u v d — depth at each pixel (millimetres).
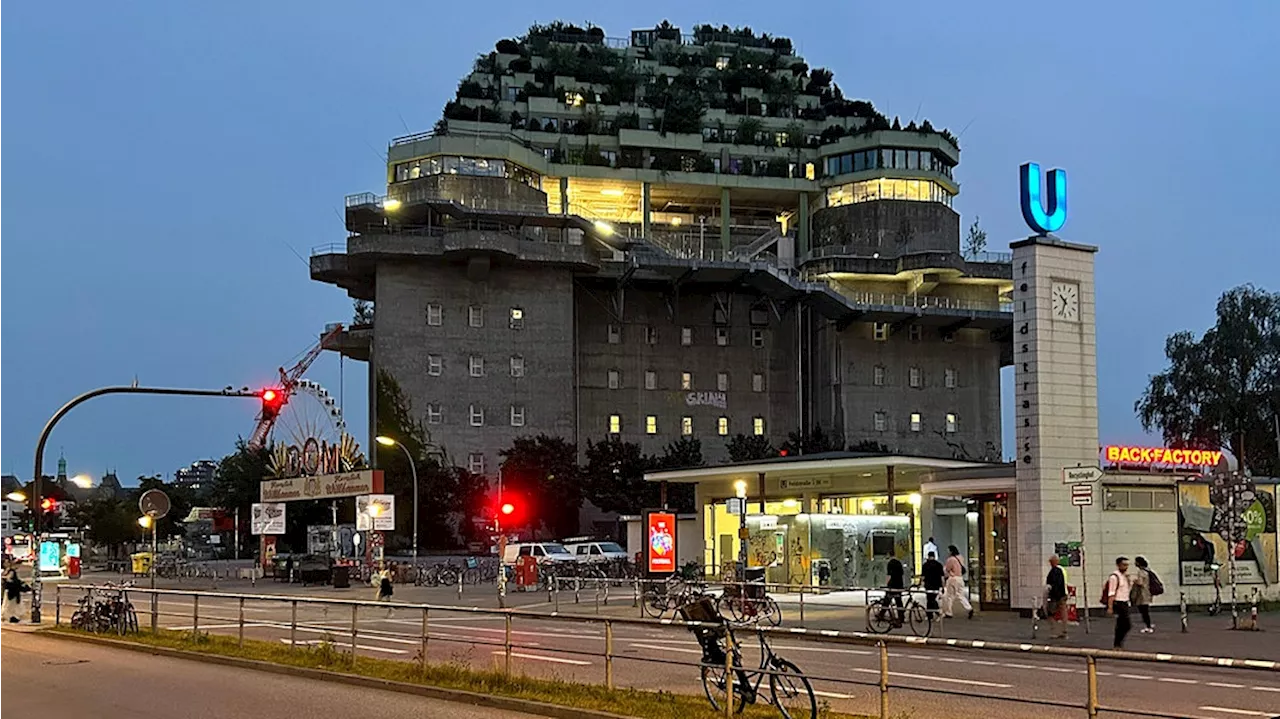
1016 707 15500
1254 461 79812
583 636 26891
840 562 46938
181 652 23391
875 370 108500
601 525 99562
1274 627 28641
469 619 33906
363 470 62719
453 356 96875
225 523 104188
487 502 90812
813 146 118000
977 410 110375
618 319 105812
